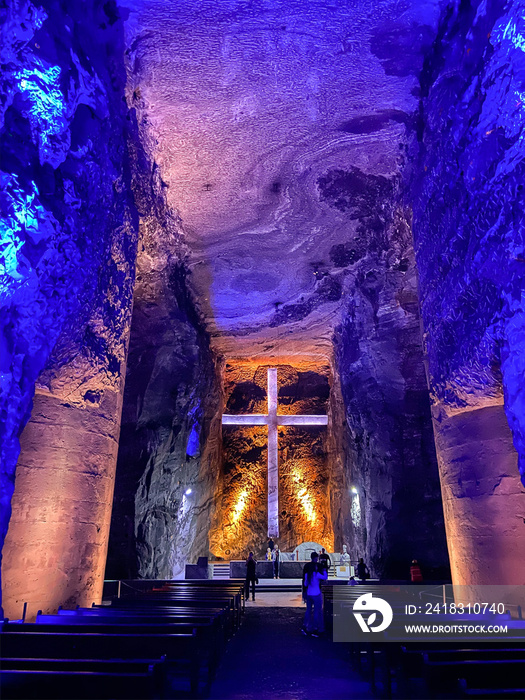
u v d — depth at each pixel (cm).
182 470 2039
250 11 874
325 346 2392
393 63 966
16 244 547
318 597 955
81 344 782
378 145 1164
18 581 689
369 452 1889
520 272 585
